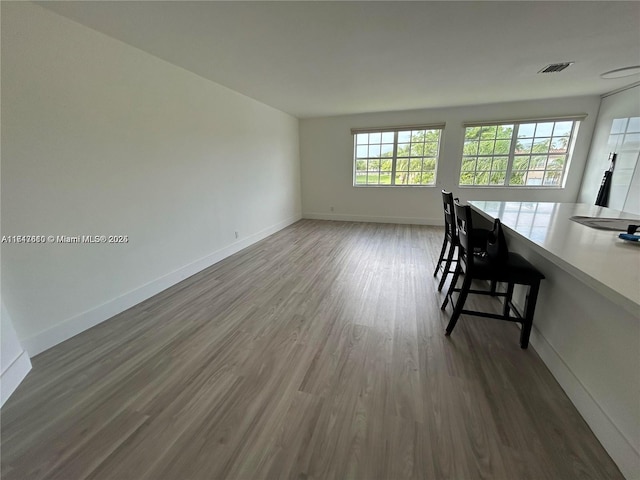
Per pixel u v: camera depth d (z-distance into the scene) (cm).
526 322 182
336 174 598
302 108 489
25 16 170
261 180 461
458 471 113
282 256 386
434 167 542
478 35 221
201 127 322
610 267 107
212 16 188
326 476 112
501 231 180
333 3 174
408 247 418
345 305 250
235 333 210
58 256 197
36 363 179
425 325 217
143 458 120
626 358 112
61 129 193
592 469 112
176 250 300
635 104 358
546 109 449
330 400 148
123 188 239
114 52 223
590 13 190
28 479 112
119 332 212
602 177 414
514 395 149
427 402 146
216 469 115
